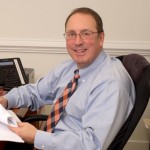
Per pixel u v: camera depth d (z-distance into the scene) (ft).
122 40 6.78
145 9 6.59
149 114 6.98
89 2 6.60
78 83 4.13
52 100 5.15
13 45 6.84
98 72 3.98
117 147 3.39
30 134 3.40
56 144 3.33
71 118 3.99
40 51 6.92
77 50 4.01
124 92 3.53
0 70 5.38
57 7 6.66
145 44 6.74
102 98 3.50
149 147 7.33
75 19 3.93
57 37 6.84
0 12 6.75
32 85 5.09
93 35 3.92
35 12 6.72
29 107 5.08
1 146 3.44
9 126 3.44
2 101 4.53
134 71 3.86
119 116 3.40
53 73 5.01
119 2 6.56
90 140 3.29
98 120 3.40
